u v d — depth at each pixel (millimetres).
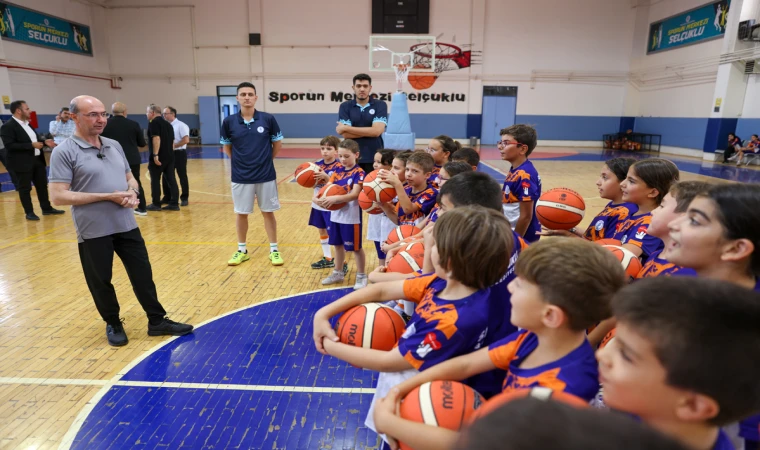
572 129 18781
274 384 2467
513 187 2938
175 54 17969
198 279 4047
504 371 1362
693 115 15211
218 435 2062
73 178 2643
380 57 18047
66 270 4223
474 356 1234
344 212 3660
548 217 2580
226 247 5031
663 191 2029
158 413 2211
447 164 2551
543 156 15328
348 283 3967
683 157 15195
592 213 6770
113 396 2342
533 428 375
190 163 12836
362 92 4383
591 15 17750
